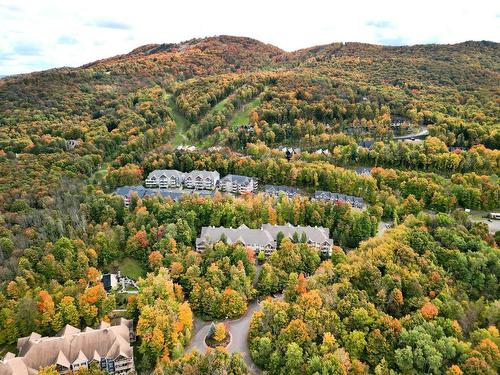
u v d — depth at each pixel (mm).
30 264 174375
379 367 129125
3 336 147125
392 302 153750
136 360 145125
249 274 180875
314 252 190500
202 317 163875
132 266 194250
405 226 199875
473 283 167625
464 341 141750
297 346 132750
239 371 128250
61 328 152375
